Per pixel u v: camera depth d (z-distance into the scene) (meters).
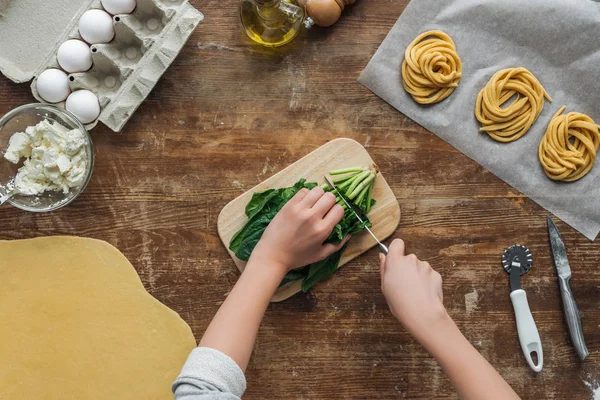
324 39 1.35
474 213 1.35
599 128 1.31
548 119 1.33
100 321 1.34
